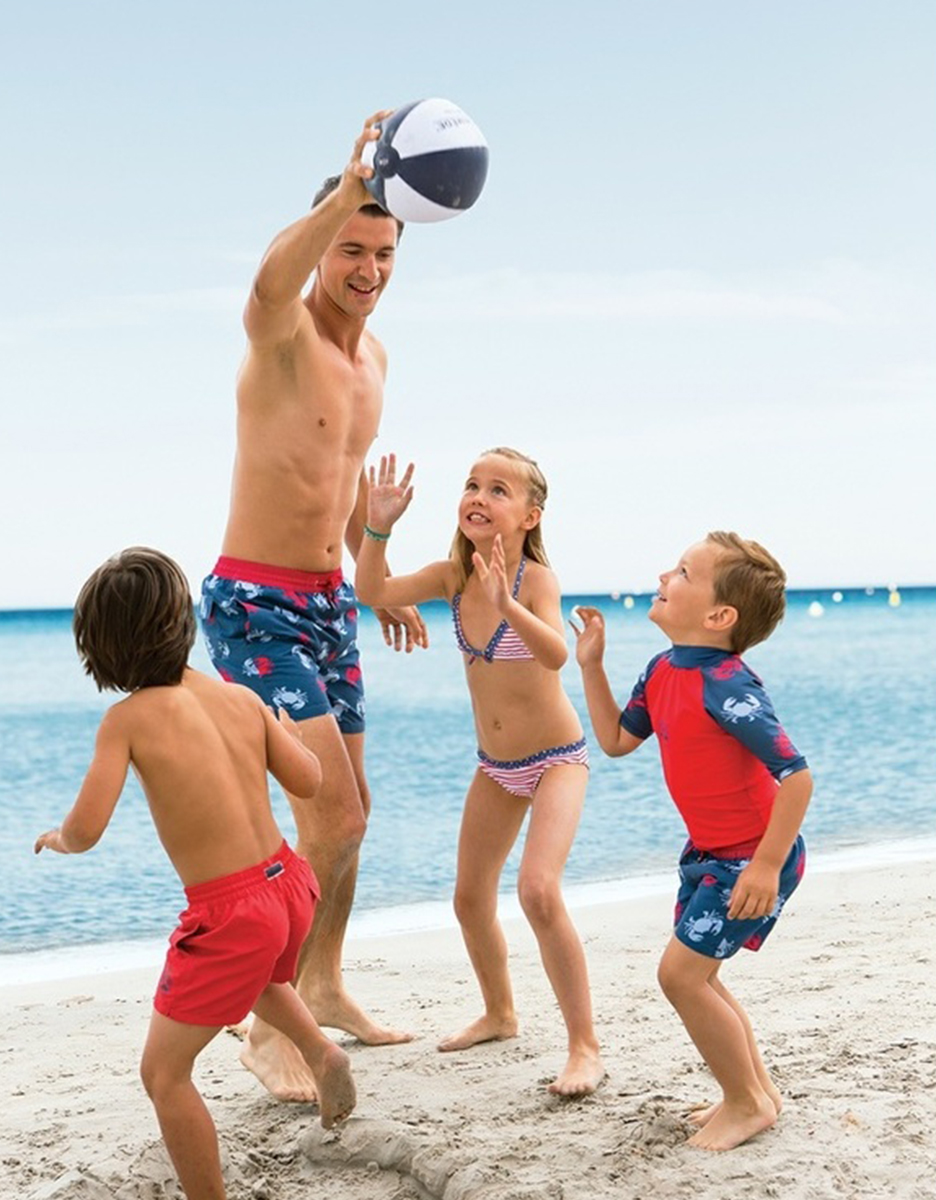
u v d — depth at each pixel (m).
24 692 38.75
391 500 5.41
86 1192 4.18
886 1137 4.27
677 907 4.50
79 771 21.55
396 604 5.49
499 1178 4.09
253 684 5.27
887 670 38.69
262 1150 4.57
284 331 5.09
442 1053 5.36
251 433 5.28
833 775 16.66
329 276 5.39
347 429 5.39
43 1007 6.85
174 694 4.14
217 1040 6.03
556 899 4.99
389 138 4.86
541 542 5.43
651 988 6.44
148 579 4.11
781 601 4.46
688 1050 5.30
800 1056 5.08
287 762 4.35
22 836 15.20
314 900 4.27
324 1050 4.29
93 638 4.09
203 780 4.06
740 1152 4.21
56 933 9.52
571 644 39.53
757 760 4.39
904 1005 5.75
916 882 9.02
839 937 7.30
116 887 11.34
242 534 5.33
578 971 4.97
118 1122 4.84
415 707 28.78
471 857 5.47
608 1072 5.01
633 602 91.06
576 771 5.34
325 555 5.38
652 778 16.73
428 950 7.91
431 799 16.47
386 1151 4.38
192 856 4.06
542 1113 4.61
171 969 4.05
